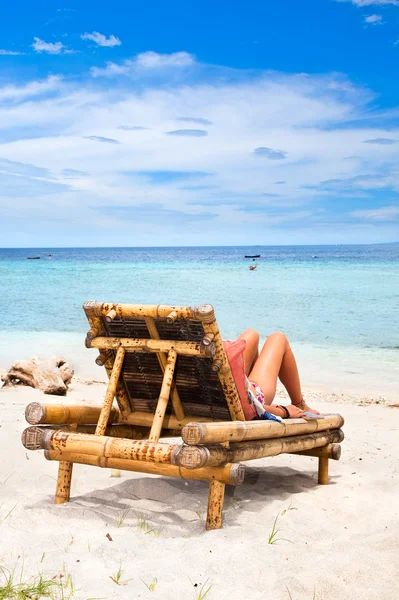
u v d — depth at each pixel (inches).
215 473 140.0
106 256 6018.7
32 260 4717.0
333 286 1483.8
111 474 185.9
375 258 4212.6
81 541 128.5
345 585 110.8
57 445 148.7
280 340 190.7
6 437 219.9
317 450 188.7
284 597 105.7
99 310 157.8
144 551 122.8
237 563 117.6
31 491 166.1
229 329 725.3
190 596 105.1
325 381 415.8
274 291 1348.4
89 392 341.4
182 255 6245.1
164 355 159.2
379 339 627.5
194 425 132.3
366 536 139.1
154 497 165.3
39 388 328.2
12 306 986.7
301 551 125.9
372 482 189.0
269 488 181.8
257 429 151.6
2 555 119.5
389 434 262.4
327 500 170.1
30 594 102.3
